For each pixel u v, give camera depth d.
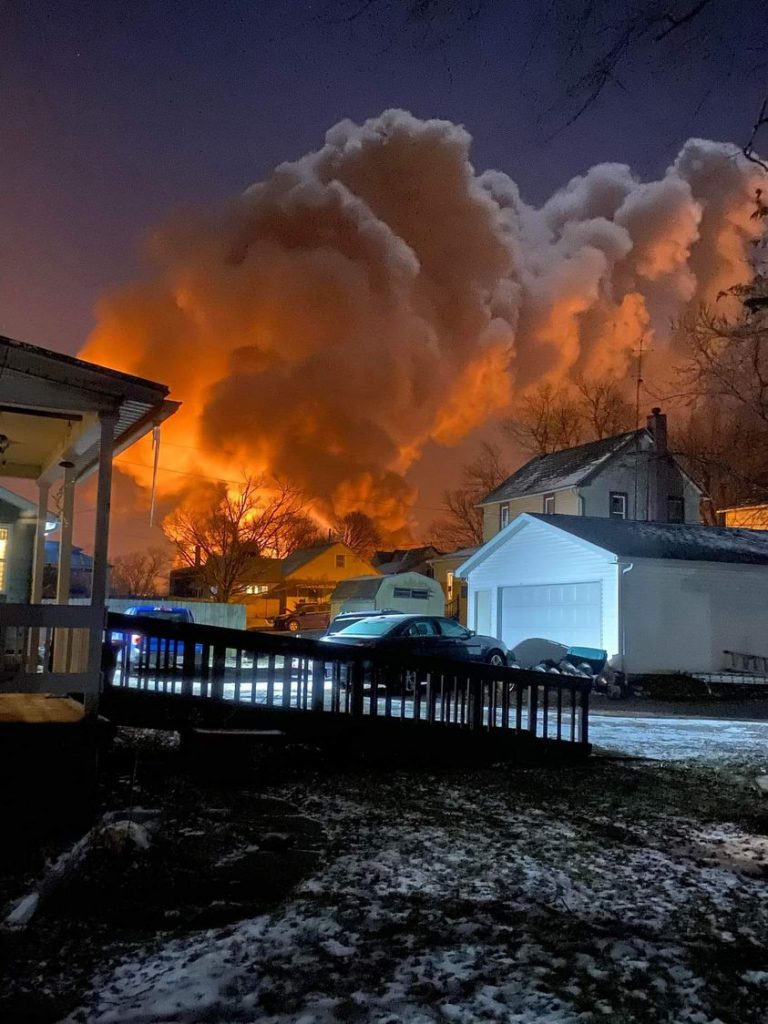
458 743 10.09
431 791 8.42
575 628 25.02
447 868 5.77
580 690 10.74
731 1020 3.65
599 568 24.02
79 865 5.54
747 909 5.13
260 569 60.00
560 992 3.85
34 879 5.28
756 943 4.57
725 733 14.18
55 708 7.72
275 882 5.38
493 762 10.12
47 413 8.38
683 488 38.25
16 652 11.38
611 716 17.20
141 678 9.80
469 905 5.00
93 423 8.05
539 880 5.55
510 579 28.28
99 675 6.97
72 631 9.31
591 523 26.81
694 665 23.80
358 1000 3.71
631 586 23.39
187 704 8.96
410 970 4.04
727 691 22.12
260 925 4.56
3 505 13.62
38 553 11.76
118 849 5.75
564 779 9.33
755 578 24.81
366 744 9.71
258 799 7.68
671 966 4.19
